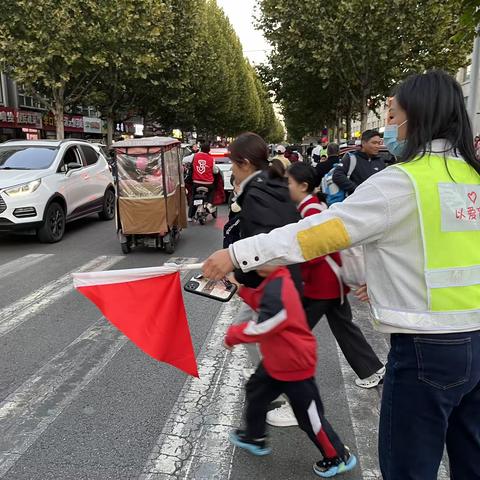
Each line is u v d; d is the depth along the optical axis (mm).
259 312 2455
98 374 3938
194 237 9984
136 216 8109
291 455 2891
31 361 4184
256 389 2684
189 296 5953
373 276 1720
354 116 29250
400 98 1760
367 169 5887
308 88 25375
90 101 22781
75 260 7934
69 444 3004
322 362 4172
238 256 1777
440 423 1664
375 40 18688
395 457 1731
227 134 55375
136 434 3107
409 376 1651
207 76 30141
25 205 8633
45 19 16406
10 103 26484
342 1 17797
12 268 7379
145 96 27734
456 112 1701
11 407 3434
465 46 18797
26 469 2771
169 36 22172
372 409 3410
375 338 4789
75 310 5477
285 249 1706
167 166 8234
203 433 3119
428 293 1600
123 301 2537
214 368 4059
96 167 11523
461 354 1603
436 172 1635
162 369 4027
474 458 1833
